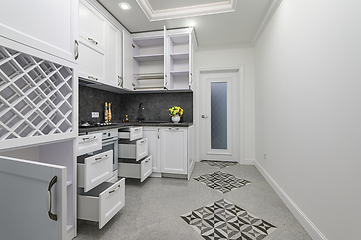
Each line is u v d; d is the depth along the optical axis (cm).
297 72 167
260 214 172
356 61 95
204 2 242
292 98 178
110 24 246
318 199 132
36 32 110
